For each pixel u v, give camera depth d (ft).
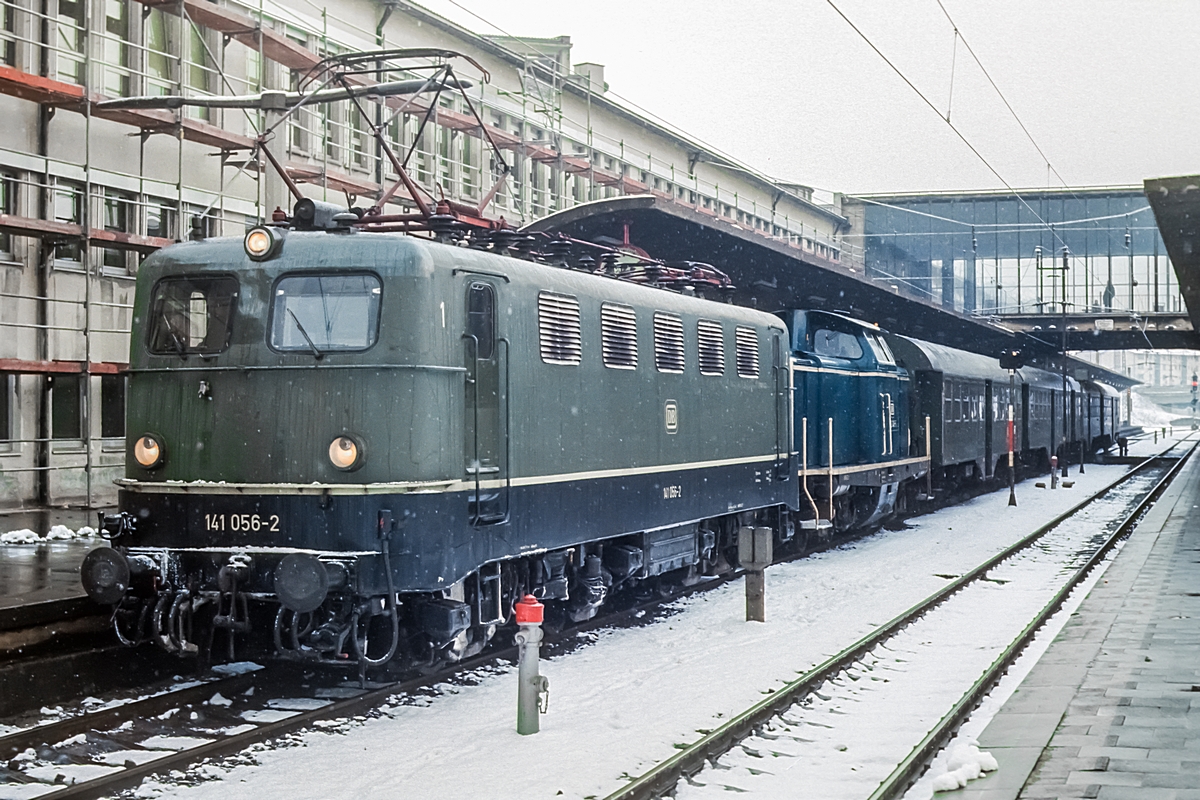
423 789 22.68
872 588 50.34
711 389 47.21
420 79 87.92
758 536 41.73
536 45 115.03
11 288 59.82
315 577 27.89
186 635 29.94
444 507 30.27
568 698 30.40
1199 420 506.48
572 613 39.75
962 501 102.63
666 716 28.22
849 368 67.26
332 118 80.28
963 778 21.63
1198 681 29.60
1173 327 151.12
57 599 31.22
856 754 25.43
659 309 43.16
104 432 66.44
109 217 65.62
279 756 24.98
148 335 31.89
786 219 166.30
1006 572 55.26
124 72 64.59
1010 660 34.78
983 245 202.69
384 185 83.87
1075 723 25.67
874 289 85.25
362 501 29.25
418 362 29.96
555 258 39.55
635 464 40.83
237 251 31.45
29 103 60.54
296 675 32.24
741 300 83.82
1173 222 66.54
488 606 33.42
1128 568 53.72
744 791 22.99
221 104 49.37
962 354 104.17
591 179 108.88
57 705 29.45
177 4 63.62
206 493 30.50
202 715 28.22
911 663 35.53
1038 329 153.79
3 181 57.52
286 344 30.50
